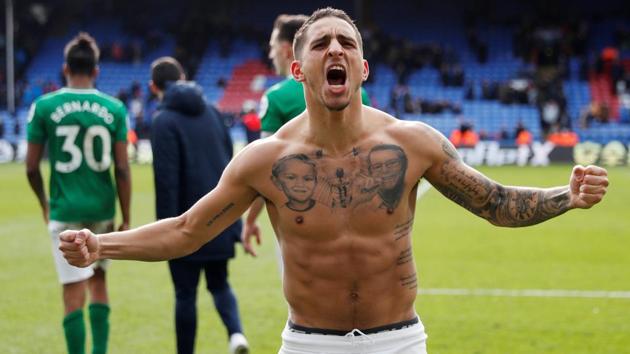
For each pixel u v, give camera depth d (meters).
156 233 3.39
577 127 34.31
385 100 36.59
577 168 3.18
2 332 7.26
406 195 3.33
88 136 5.98
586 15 40.81
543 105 33.72
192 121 5.91
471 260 11.20
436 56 37.50
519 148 29.59
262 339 6.98
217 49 39.97
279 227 3.37
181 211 5.89
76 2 42.19
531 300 8.60
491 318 7.79
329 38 3.11
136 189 20.98
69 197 5.94
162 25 42.22
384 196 3.28
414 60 37.75
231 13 42.53
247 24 41.06
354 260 3.28
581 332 7.24
